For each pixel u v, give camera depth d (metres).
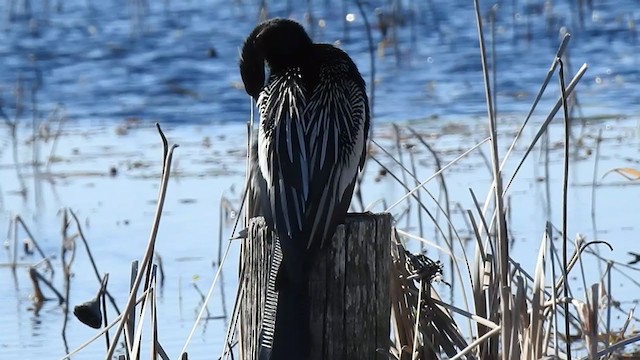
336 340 7.59
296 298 7.31
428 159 16.00
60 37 25.84
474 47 24.06
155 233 7.82
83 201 14.98
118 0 29.50
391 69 22.70
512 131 17.55
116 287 12.22
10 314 11.66
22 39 25.78
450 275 11.94
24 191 15.47
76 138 18.58
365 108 8.36
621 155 15.90
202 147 17.61
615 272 11.74
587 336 7.87
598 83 21.11
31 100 21.34
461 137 17.31
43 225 14.20
